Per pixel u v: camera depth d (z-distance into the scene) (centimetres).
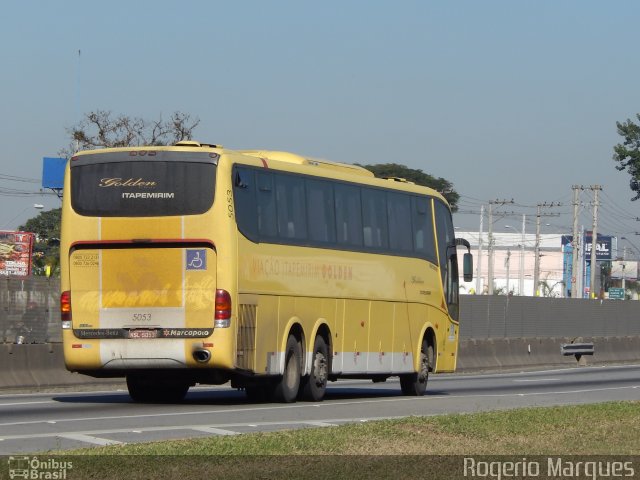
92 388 5188
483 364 8000
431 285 5041
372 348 4569
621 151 14575
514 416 3247
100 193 3778
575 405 3759
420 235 4972
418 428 2859
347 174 4456
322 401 4241
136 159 3759
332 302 4303
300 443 2516
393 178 4866
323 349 4241
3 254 14250
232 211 3725
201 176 3719
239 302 3734
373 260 4575
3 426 3042
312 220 4191
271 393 4028
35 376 4931
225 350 3678
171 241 3709
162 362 3719
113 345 3747
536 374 7556
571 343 9194
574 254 17938
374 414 3588
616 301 10038
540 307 8888
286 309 4012
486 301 8219
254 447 2427
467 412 3691
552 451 2520
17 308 4925
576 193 17938
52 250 19338
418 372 4909
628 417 3331
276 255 3959
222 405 3953
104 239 3759
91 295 3775
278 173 4012
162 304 3719
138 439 2744
